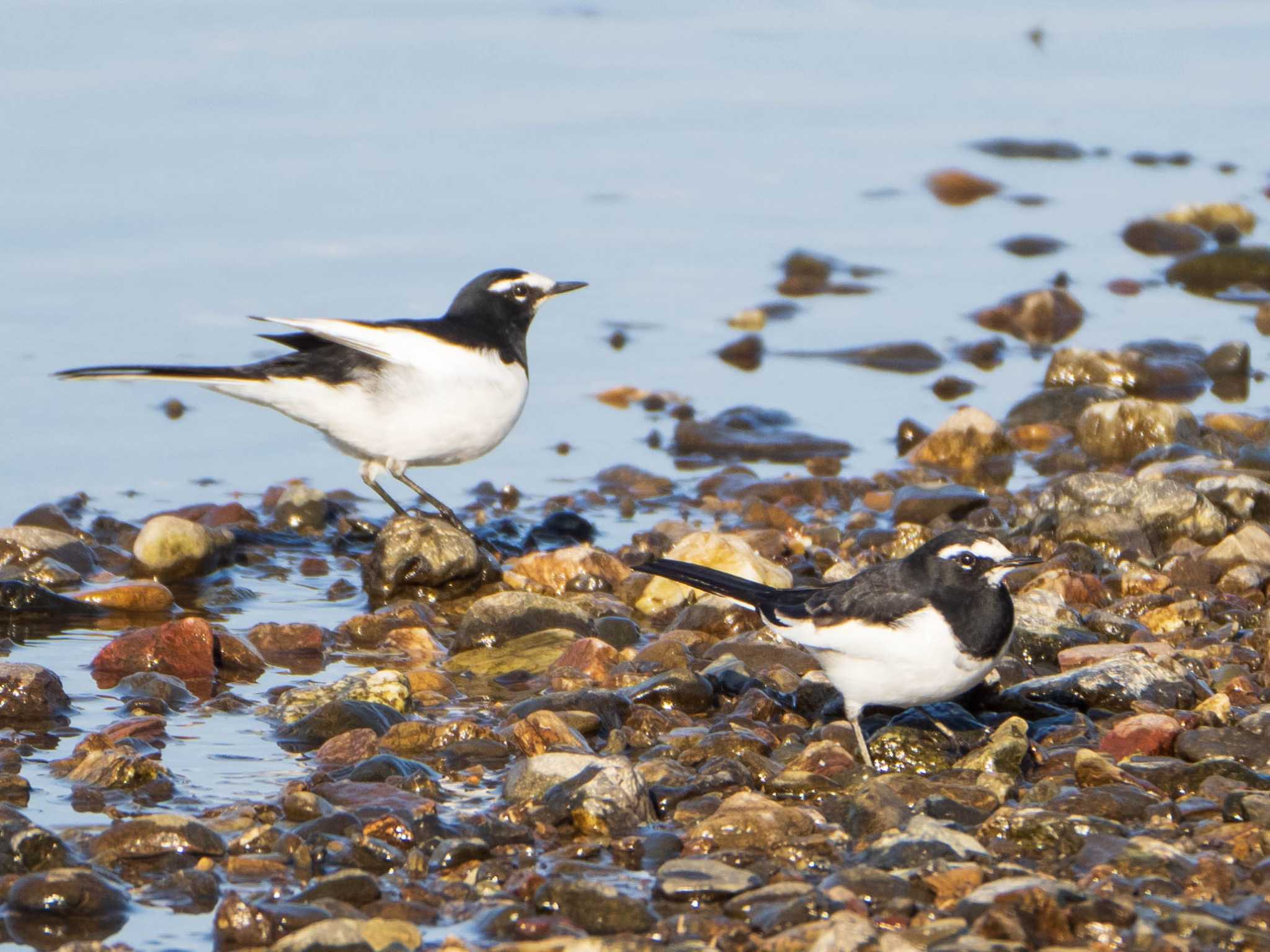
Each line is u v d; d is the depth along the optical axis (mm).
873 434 19562
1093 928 7957
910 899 8344
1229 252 25375
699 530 16156
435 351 14477
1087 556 14695
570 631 13297
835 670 10422
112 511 16828
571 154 29219
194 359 20078
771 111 32125
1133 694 11391
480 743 10820
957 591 10008
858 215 27781
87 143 27469
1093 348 21969
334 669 12711
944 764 10531
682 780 10117
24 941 8266
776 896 8445
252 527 16406
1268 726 10531
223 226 24938
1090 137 31703
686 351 22266
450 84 31859
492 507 17297
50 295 22344
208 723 11438
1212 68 35438
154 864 9078
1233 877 8586
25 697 11422
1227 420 19078
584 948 7863
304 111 29734
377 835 9266
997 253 26453
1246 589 13852
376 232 25188
